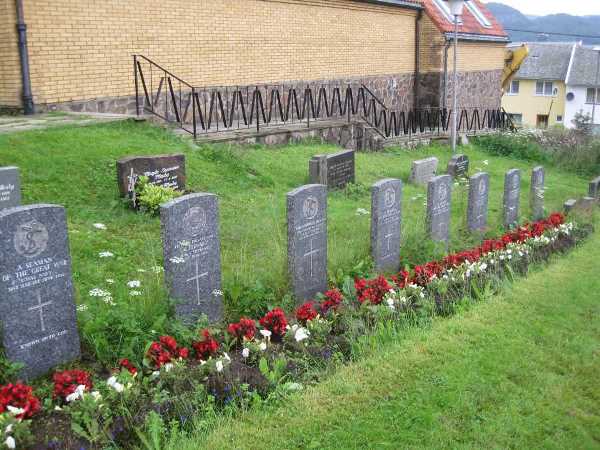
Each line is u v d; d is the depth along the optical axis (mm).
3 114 13055
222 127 15820
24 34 12625
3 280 5398
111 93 14500
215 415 5168
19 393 4816
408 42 25531
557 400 5816
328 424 5215
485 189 11562
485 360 6391
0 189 8148
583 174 21000
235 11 17453
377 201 8727
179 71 16094
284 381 5797
